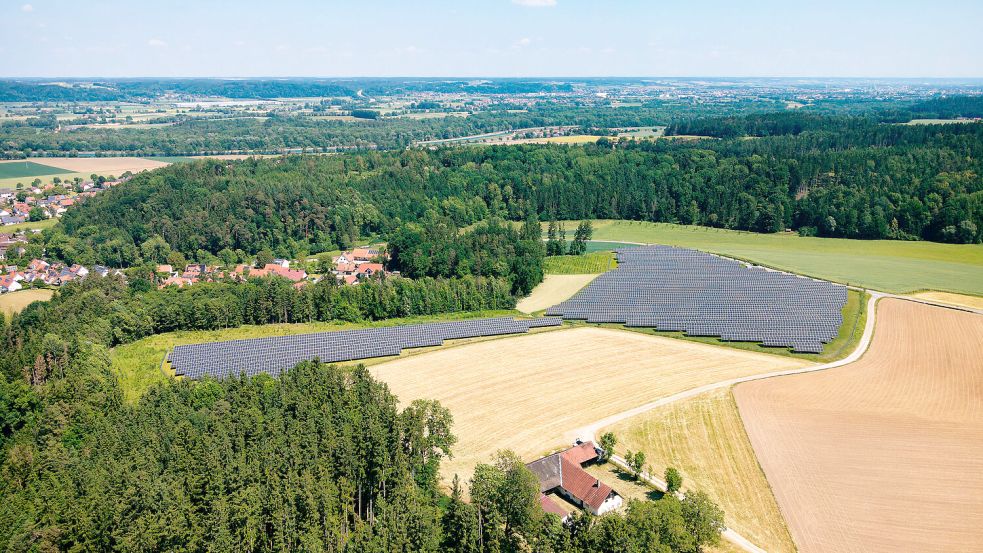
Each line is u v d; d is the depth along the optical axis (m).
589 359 140.62
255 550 76.50
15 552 73.38
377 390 106.31
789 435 107.06
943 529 83.56
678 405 118.19
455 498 80.88
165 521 73.94
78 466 85.00
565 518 84.44
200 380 116.81
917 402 117.88
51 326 145.50
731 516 87.19
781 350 144.75
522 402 120.44
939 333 149.25
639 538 72.69
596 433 109.00
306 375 109.25
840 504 89.19
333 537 75.50
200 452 85.12
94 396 106.56
